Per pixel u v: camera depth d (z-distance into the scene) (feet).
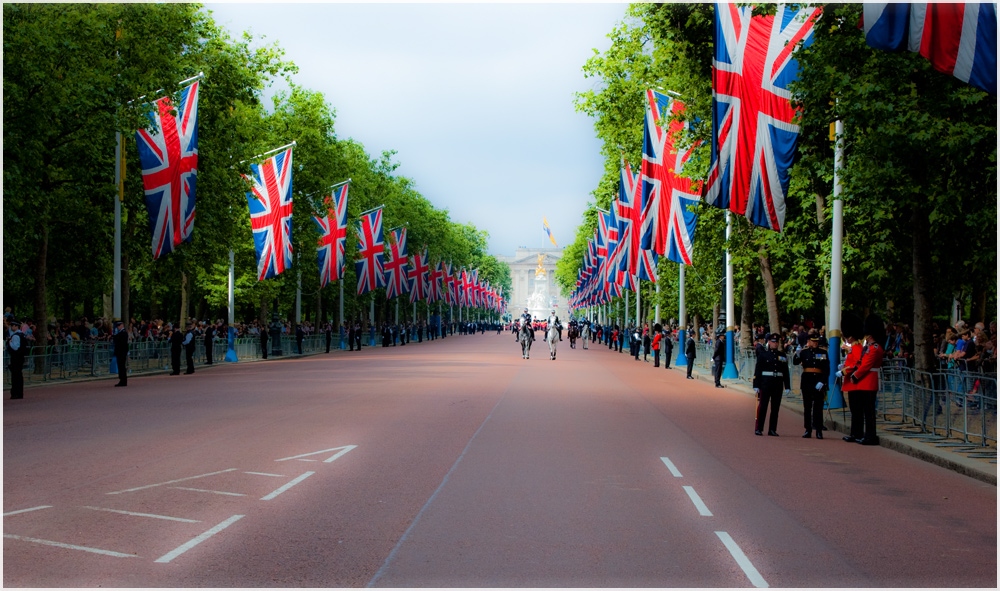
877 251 79.77
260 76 151.84
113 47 104.78
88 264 131.13
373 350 232.73
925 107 50.65
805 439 54.95
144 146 99.91
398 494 34.37
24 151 82.53
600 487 36.40
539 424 59.26
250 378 109.29
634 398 82.64
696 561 24.99
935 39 44.73
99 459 42.63
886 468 43.42
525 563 24.57
